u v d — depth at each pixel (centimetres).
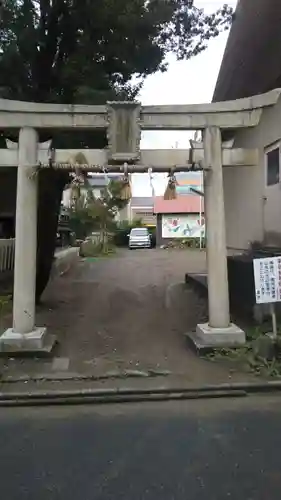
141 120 725
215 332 719
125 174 727
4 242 1151
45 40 889
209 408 539
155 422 497
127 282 1427
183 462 402
